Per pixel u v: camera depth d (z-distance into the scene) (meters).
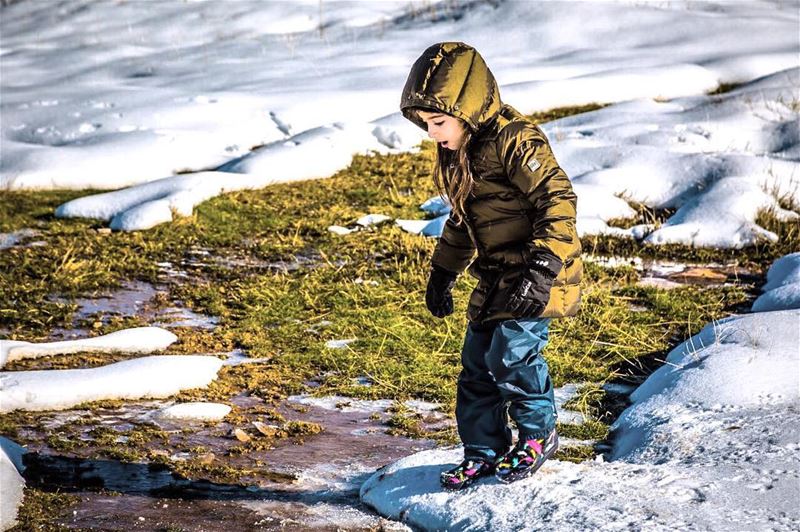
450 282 4.41
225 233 9.96
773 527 3.60
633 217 10.23
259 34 21.06
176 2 24.03
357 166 12.55
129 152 12.70
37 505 4.31
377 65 17.62
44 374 5.91
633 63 16.56
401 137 13.34
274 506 4.39
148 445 5.11
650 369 6.36
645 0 20.84
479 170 3.95
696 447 4.57
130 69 18.55
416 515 4.14
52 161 12.30
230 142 13.45
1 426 5.30
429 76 3.81
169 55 19.58
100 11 23.72
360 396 5.95
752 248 9.30
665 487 4.05
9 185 11.69
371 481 4.50
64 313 7.52
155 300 7.96
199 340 6.98
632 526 3.67
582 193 10.45
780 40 17.73
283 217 10.51
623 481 4.14
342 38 20.06
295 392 6.02
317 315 7.53
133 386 5.88
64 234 9.91
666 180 10.87
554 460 4.43
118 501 4.40
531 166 3.86
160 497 4.46
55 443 5.07
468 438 4.30
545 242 3.79
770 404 4.98
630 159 11.30
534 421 4.20
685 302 7.69
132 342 6.71
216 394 5.94
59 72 18.58
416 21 20.72
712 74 15.66
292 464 4.91
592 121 13.23
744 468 4.19
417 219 10.48
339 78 16.56
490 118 3.89
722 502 3.85
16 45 21.50
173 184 11.09
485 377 4.23
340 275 8.55
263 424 5.44
